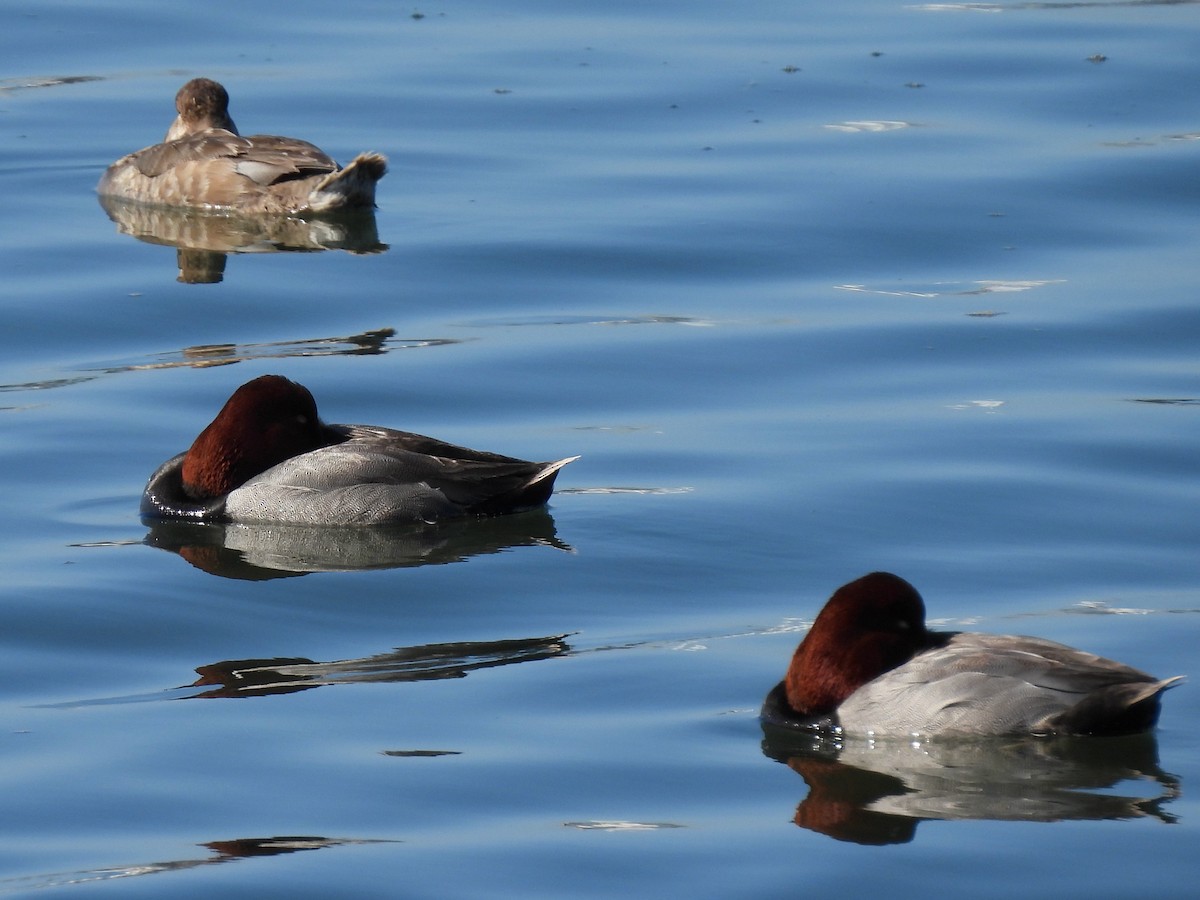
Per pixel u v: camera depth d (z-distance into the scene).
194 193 24.08
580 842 9.84
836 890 9.32
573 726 11.35
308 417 15.95
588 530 14.88
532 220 22.75
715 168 24.41
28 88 27.95
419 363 18.56
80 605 13.48
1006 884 9.38
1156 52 28.73
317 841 9.88
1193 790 10.38
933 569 13.90
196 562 14.47
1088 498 15.21
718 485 15.66
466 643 12.80
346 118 26.50
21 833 10.03
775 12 31.67
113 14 31.20
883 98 27.00
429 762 10.84
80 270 21.44
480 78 28.17
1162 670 11.91
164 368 18.52
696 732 11.27
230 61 29.05
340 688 12.00
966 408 17.27
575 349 18.94
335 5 32.03
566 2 32.22
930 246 21.80
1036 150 24.72
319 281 21.06
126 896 9.29
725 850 9.77
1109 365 18.28
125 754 11.00
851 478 15.68
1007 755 10.84
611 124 26.17
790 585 13.77
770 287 20.72
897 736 11.05
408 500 15.23
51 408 17.42
